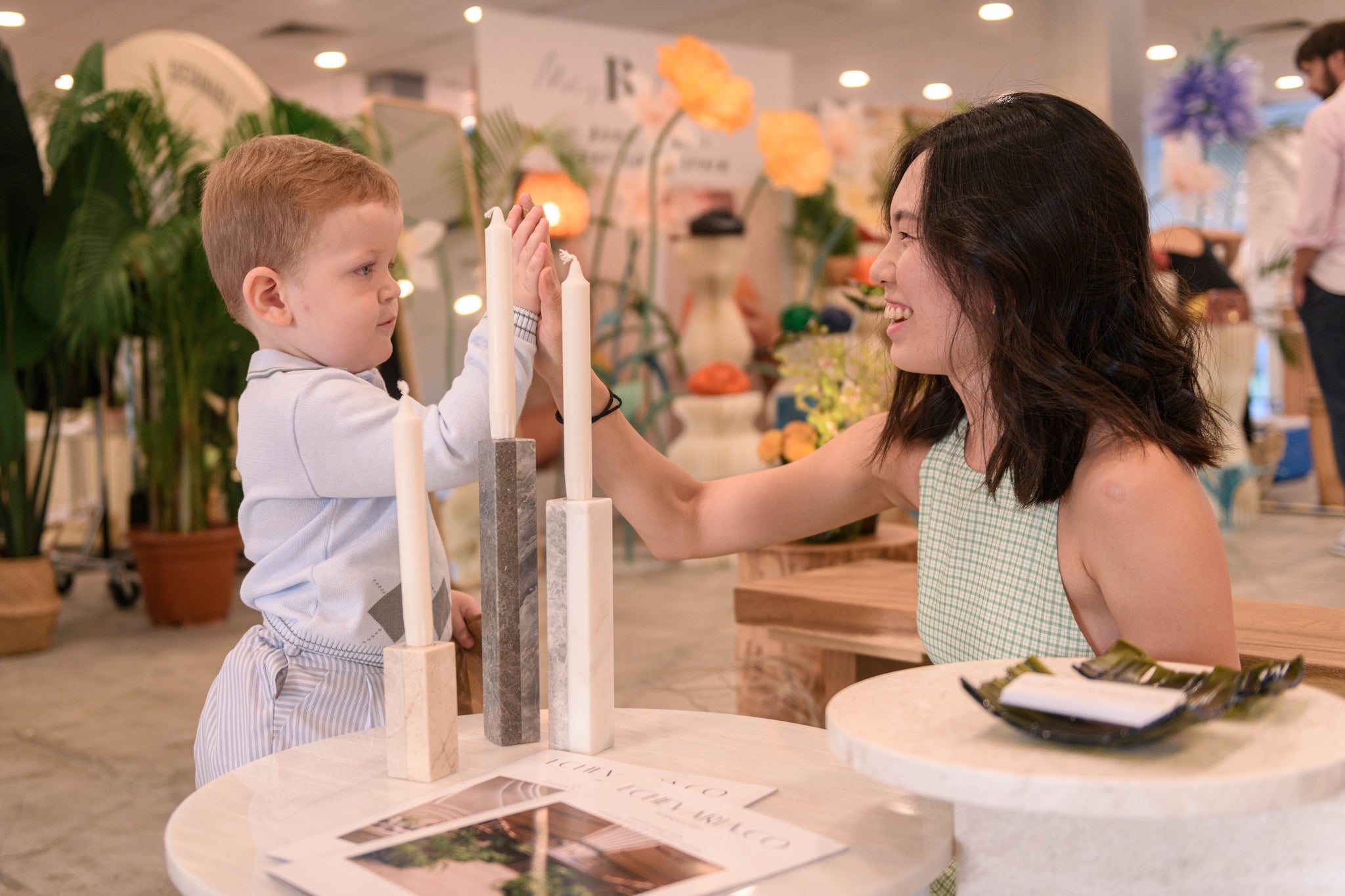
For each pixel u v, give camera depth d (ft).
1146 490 3.04
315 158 3.85
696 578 16.47
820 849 2.34
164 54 15.17
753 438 17.67
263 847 2.43
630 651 12.00
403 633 3.92
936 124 3.63
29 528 13.39
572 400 3.00
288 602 3.84
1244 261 33.19
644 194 18.30
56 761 9.32
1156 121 22.34
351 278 3.82
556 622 3.03
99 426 16.75
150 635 13.87
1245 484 16.96
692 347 19.21
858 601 5.60
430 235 15.64
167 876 7.11
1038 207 3.21
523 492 3.06
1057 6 16.67
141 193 13.73
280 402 3.75
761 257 21.93
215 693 3.86
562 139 17.28
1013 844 2.31
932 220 3.32
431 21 24.43
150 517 14.62
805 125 17.21
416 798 2.70
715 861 2.28
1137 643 3.08
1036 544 3.36
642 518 4.15
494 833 2.43
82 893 6.88
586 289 2.98
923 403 3.94
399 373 14.87
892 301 3.56
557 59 17.24
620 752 3.03
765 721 3.33
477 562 15.30
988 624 3.48
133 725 10.26
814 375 8.66
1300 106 33.42
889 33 26.21
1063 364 3.18
